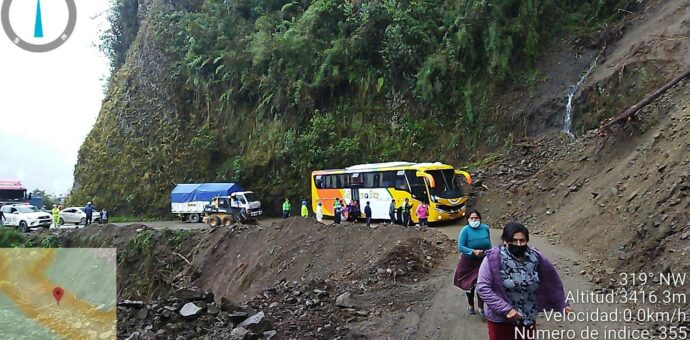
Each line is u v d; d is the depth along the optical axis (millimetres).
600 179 17797
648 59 22938
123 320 8914
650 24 25453
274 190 34812
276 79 36594
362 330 8938
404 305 10312
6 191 40406
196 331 8273
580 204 17234
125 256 27609
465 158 27906
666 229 10656
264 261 21828
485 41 28250
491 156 26328
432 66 29469
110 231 29516
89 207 35781
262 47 36344
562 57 27797
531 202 20781
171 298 9336
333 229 20844
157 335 7988
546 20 28906
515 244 5262
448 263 14062
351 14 34656
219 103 41406
